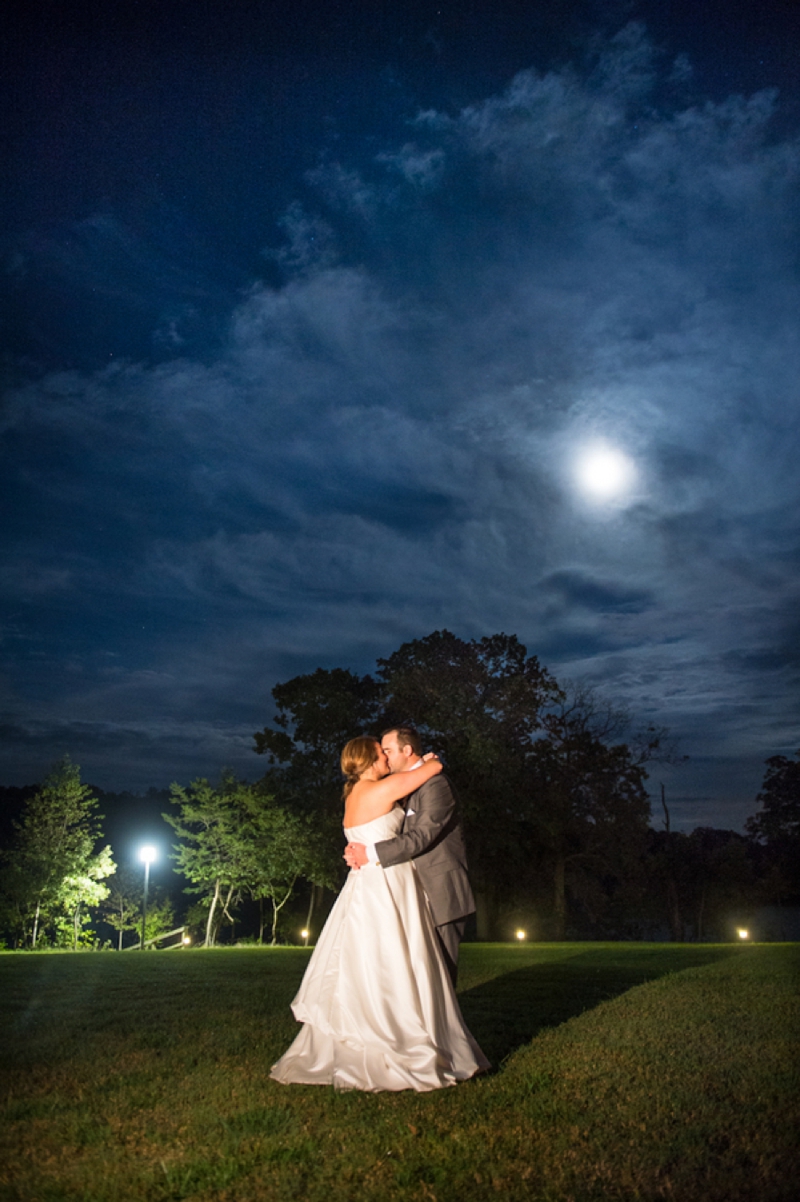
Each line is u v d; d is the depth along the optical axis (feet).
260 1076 16.55
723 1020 22.17
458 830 18.29
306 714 137.28
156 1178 11.44
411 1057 15.84
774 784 196.75
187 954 48.19
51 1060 17.83
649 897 172.35
